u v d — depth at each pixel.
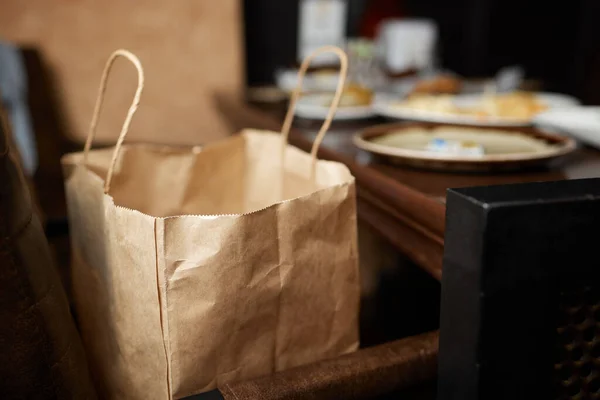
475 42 2.86
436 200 0.71
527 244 0.49
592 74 2.77
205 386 0.61
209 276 0.58
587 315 0.54
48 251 0.64
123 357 0.67
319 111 1.39
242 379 0.63
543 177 0.83
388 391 0.63
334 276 0.68
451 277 0.53
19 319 0.57
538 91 2.00
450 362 0.55
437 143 0.93
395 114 1.36
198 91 2.35
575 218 0.50
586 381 0.56
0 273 0.55
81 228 0.75
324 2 2.53
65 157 0.79
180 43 2.28
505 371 0.52
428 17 2.79
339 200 0.66
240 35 2.35
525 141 1.00
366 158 0.99
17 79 1.81
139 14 2.21
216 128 2.39
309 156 0.81
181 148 0.91
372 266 1.14
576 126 1.01
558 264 0.51
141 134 2.31
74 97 2.20
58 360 0.63
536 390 0.54
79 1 2.13
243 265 0.60
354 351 0.70
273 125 1.42
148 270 0.58
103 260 0.69
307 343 0.68
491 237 0.48
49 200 2.02
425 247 0.79
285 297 0.64
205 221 0.57
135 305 0.62
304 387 0.59
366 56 2.12
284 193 0.89
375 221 0.95
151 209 0.90
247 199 0.99
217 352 0.60
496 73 2.92
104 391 0.76
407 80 2.01
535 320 0.52
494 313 0.50
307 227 0.64
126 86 2.26
